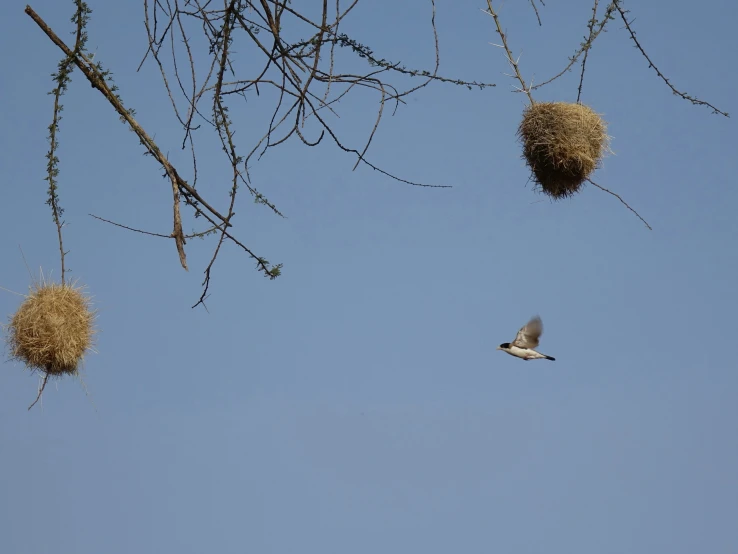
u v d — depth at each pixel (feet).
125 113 27.45
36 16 27.50
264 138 25.80
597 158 38.09
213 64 25.73
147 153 27.35
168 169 27.17
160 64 25.91
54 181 28.37
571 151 37.14
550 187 38.60
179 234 26.61
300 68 25.61
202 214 27.48
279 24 25.03
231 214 25.61
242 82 25.75
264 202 26.43
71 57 27.37
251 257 26.12
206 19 25.88
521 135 38.37
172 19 25.93
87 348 36.01
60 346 35.01
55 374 36.01
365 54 25.81
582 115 37.65
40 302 35.27
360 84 25.67
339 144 25.67
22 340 35.06
